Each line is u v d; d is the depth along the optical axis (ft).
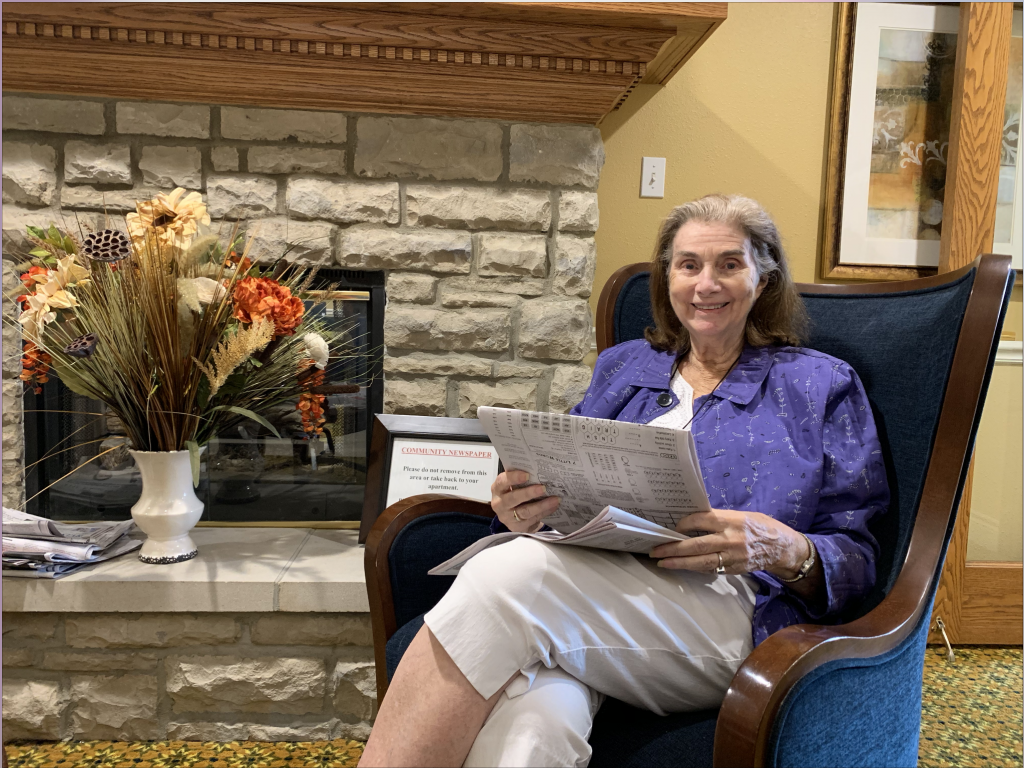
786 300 4.23
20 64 5.50
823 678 2.45
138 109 5.94
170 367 4.84
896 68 7.20
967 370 3.43
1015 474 7.21
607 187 7.26
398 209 6.23
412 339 6.36
